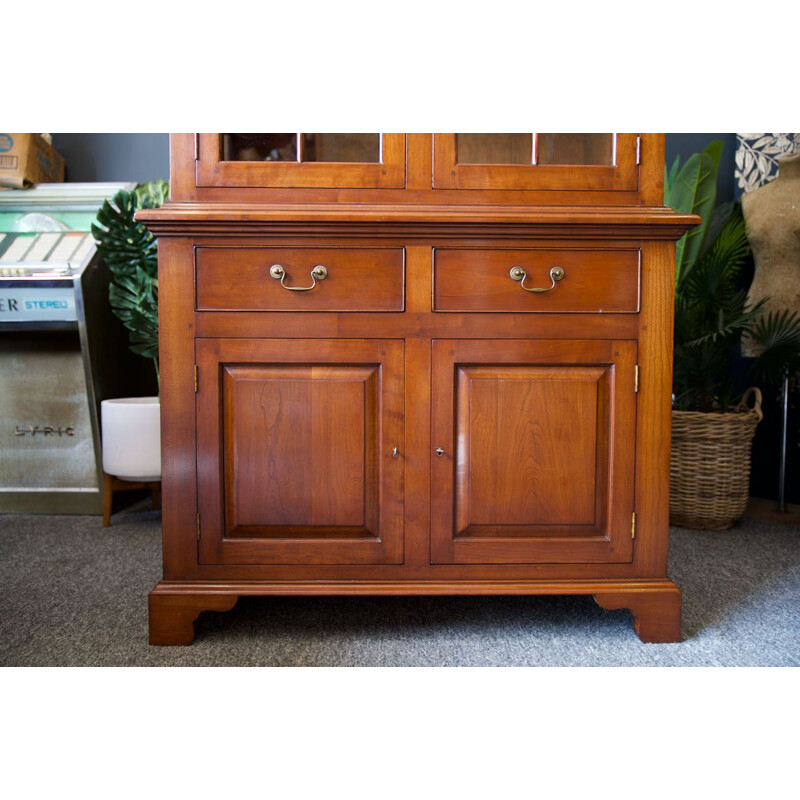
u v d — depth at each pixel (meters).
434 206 1.28
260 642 1.32
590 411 1.30
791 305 2.36
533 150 1.30
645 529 1.31
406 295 1.27
